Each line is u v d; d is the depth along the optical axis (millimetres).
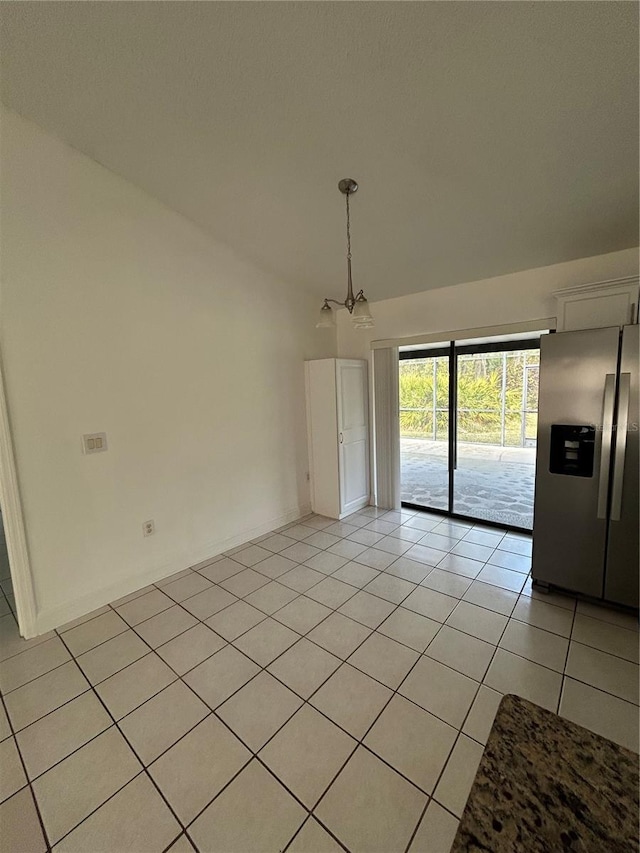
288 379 4016
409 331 4035
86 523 2568
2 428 2184
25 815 1361
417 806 1354
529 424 5012
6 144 2135
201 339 3199
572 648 2107
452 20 1491
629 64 1563
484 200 2473
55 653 2182
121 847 1262
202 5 1532
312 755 1548
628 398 2227
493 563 3117
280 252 3391
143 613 2549
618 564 2355
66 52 1771
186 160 2424
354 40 1609
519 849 568
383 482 4465
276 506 3955
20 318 2236
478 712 1722
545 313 3195
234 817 1338
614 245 2787
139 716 1752
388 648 2146
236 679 1955
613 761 701
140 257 2770
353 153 2221
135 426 2803
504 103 1804
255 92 1898
